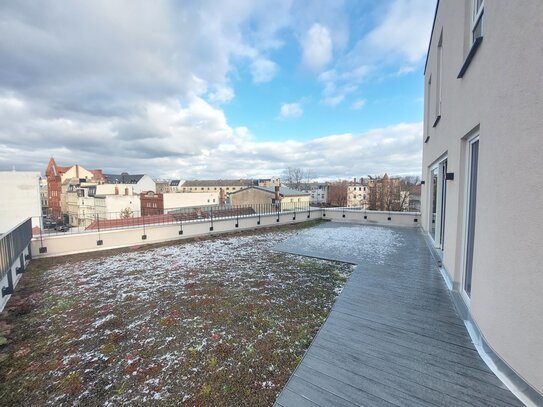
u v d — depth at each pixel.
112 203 30.98
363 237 8.06
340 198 48.56
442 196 5.68
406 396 1.83
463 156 3.35
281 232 9.36
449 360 2.20
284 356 2.38
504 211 1.91
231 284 4.29
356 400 1.82
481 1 3.04
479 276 2.37
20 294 4.01
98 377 2.18
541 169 1.54
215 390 1.99
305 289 4.00
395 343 2.49
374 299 3.54
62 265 5.56
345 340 2.58
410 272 4.64
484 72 2.38
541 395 1.58
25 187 18.42
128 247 7.13
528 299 1.66
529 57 1.63
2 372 2.27
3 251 3.47
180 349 2.54
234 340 2.67
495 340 2.04
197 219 8.89
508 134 1.86
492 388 1.85
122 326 3.02
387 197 35.25
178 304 3.58
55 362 2.39
